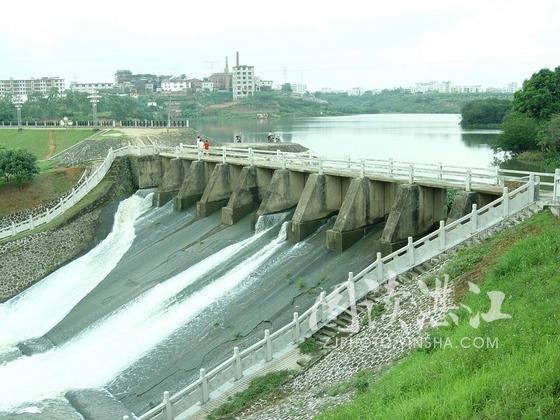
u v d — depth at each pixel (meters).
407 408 15.36
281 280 33.81
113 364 31.55
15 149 54.03
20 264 46.16
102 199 53.09
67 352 34.47
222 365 24.86
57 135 87.25
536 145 74.00
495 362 16.36
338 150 91.38
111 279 42.94
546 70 82.25
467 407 14.45
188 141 81.50
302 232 38.00
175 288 37.41
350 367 22.33
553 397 13.56
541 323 17.17
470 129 140.50
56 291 44.22
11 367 33.44
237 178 49.94
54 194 54.34
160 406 23.62
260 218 41.97
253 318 30.95
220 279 36.53
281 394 22.84
